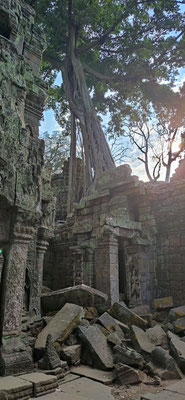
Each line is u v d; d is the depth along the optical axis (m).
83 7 20.19
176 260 9.53
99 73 23.09
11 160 4.61
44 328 5.30
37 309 5.92
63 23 20.89
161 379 4.41
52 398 3.51
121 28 22.52
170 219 10.02
